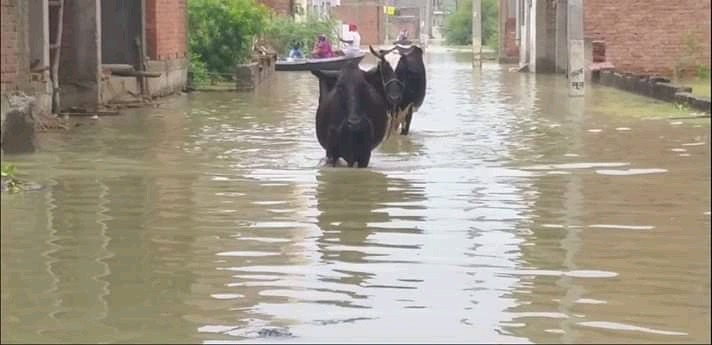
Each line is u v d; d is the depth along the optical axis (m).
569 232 10.95
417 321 7.80
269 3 58.28
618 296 8.57
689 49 36.19
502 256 9.87
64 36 23.91
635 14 36.47
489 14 90.75
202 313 7.98
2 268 9.26
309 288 8.73
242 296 8.45
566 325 7.78
